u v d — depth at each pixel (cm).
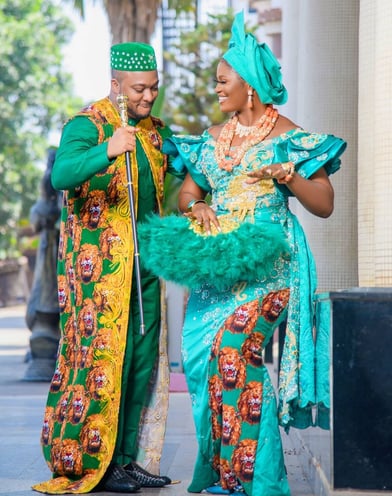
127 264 548
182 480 585
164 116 2694
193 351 512
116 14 1767
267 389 498
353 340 449
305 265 508
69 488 538
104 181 552
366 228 532
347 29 855
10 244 4719
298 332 504
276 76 517
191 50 2783
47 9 4100
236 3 3130
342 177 848
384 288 461
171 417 940
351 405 447
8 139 3978
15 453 705
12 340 2586
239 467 492
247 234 486
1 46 3925
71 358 562
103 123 553
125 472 547
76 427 544
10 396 1198
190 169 532
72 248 561
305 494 529
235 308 501
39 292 1448
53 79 4028
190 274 492
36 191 4125
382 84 501
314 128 862
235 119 524
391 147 500
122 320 546
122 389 547
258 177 484
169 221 508
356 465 446
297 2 1183
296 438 670
